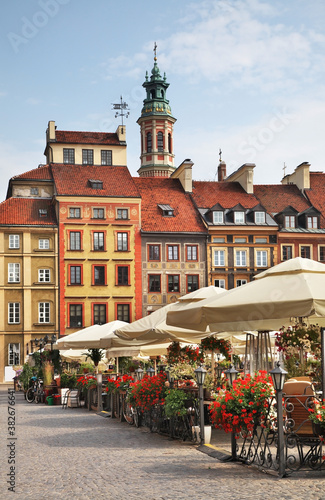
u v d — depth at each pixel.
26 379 35.72
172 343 18.81
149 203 62.97
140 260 59.94
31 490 9.30
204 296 16.88
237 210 61.75
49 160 62.78
